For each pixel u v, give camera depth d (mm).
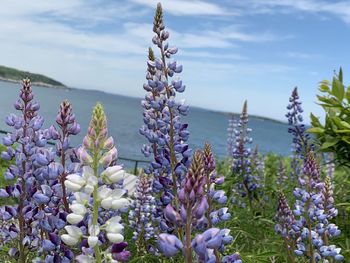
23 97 708
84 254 523
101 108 514
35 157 687
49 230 619
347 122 1372
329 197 898
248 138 1455
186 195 442
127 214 1173
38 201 645
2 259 761
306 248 923
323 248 858
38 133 701
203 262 441
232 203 1353
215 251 607
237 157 1446
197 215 441
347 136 1312
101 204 508
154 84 910
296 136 1557
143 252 966
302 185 912
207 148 663
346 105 1369
